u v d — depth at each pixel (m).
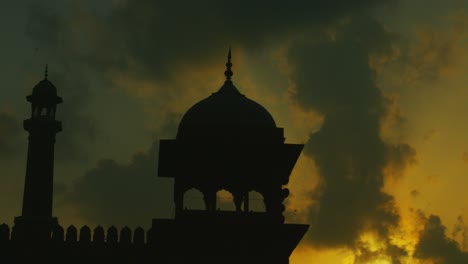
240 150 37.53
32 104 68.94
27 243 49.47
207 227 36.28
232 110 38.09
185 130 37.81
